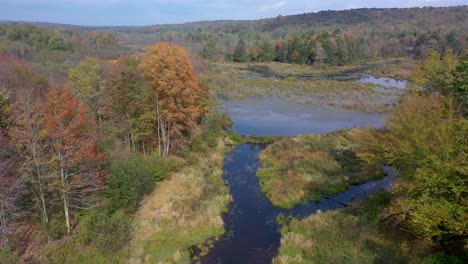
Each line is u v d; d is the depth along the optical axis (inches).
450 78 1462.8
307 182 1433.3
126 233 1000.2
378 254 882.8
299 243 996.6
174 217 1137.4
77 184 1009.5
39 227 976.9
